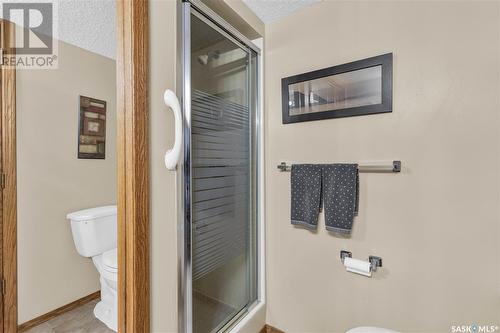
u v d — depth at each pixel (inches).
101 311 73.3
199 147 51.5
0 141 62.9
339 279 59.3
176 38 43.8
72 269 78.7
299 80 64.5
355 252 57.0
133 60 35.4
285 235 67.8
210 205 55.0
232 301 62.3
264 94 70.4
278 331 68.9
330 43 60.4
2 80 62.8
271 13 66.1
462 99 46.1
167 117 41.6
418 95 49.9
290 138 66.7
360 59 56.2
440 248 48.1
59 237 75.7
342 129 58.7
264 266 70.2
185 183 46.4
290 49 66.5
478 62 44.8
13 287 64.6
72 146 79.3
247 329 63.0
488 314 44.3
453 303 47.1
